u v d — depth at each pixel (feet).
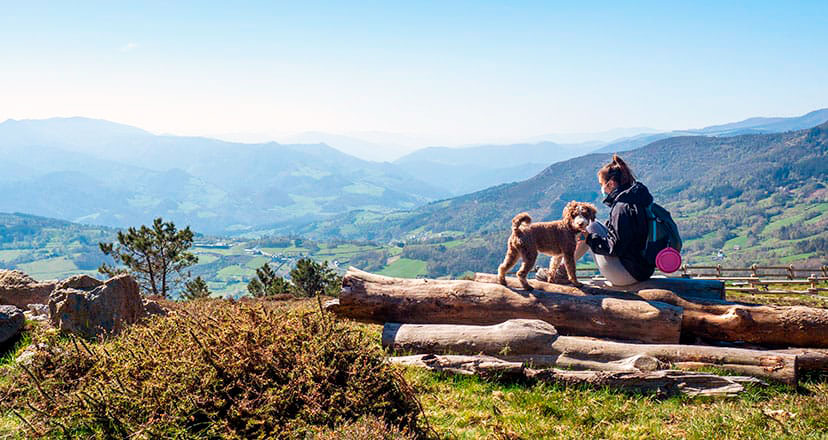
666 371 19.66
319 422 14.35
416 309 25.48
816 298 68.23
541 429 16.81
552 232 25.02
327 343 16.22
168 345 16.15
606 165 27.25
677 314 23.21
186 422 14.01
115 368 15.30
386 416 15.30
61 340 22.47
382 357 17.19
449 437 16.01
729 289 79.66
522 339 22.08
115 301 25.59
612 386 19.76
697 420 17.08
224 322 17.48
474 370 20.71
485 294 25.04
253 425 13.88
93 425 14.16
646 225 25.59
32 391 16.61
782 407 18.03
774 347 23.44
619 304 23.89
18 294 33.14
